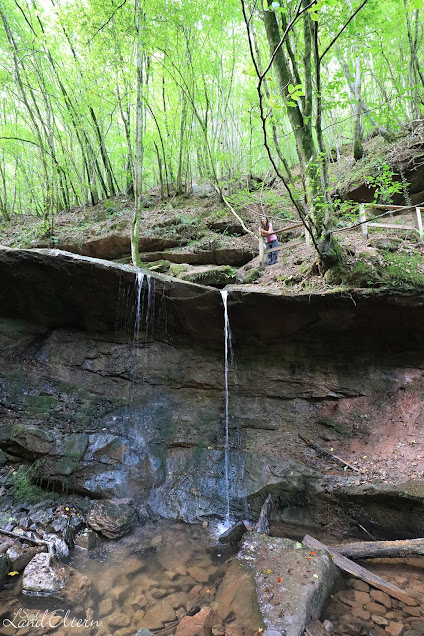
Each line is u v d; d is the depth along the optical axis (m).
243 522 4.88
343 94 5.27
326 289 5.58
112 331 6.13
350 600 3.48
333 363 6.07
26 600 3.39
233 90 12.27
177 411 6.05
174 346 6.31
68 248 9.44
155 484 5.34
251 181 11.98
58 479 5.00
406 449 4.99
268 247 7.82
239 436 5.86
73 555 4.13
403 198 8.42
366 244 6.09
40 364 5.77
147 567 3.97
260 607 3.21
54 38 9.60
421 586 3.65
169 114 10.71
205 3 8.90
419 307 5.32
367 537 4.48
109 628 3.11
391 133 9.54
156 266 7.91
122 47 8.34
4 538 4.16
